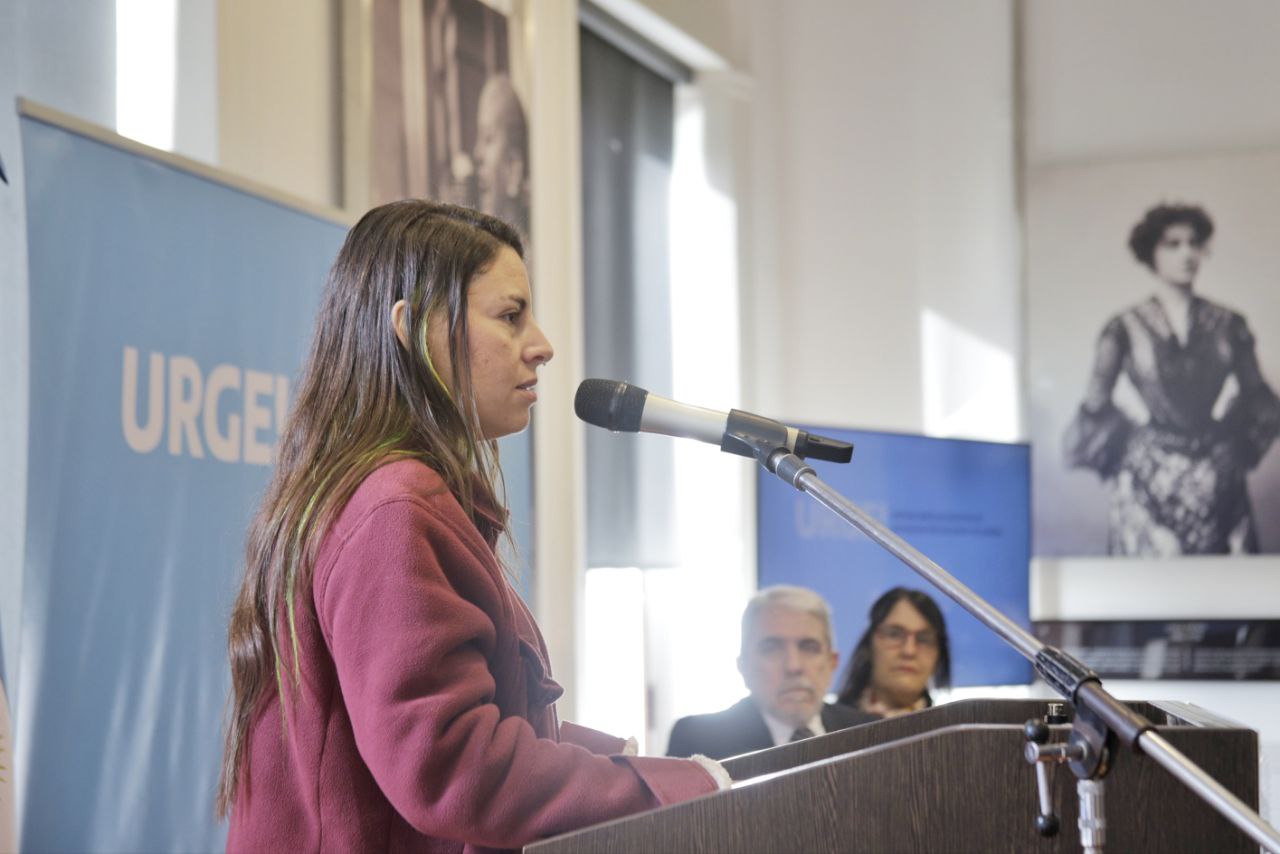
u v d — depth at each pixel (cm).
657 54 610
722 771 137
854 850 121
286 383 323
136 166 286
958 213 648
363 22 397
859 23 656
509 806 126
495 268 154
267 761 143
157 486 285
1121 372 631
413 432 148
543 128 520
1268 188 627
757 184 648
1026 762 122
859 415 648
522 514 425
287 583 141
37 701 257
